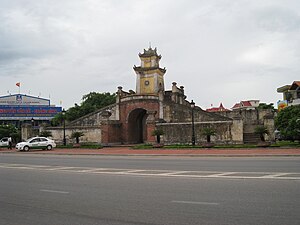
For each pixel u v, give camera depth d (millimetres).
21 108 88000
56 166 18734
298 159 19219
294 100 46625
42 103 95562
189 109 40719
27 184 12234
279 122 30328
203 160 20297
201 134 34156
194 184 10930
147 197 9141
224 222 6570
